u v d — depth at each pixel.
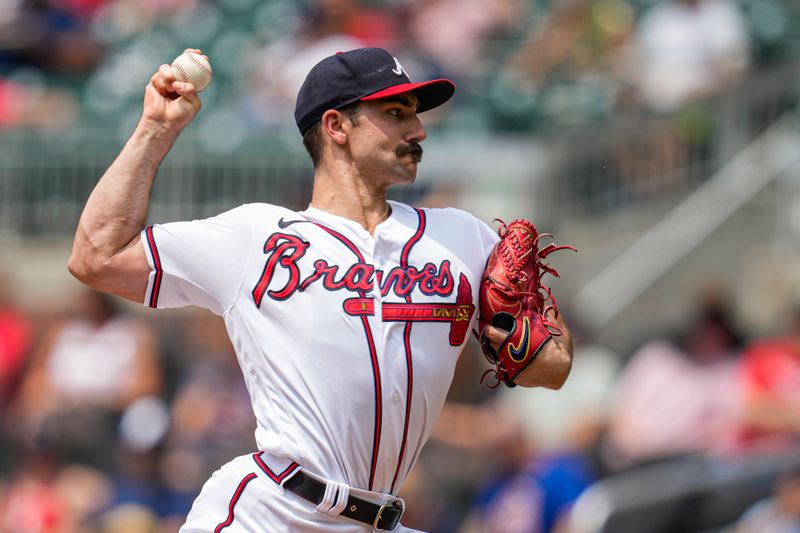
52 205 45.59
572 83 45.16
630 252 41.62
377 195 13.56
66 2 50.91
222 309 13.39
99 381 36.72
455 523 30.61
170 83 13.54
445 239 13.59
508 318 13.53
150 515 32.53
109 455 34.75
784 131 41.91
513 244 13.71
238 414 35.22
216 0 50.19
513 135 44.00
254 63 47.38
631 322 39.97
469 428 31.50
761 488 27.89
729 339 32.69
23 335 40.69
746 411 31.48
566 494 28.84
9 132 46.19
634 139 42.50
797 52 45.84
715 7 43.94
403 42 44.97
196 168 44.09
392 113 13.39
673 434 31.78
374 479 13.27
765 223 40.84
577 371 34.00
